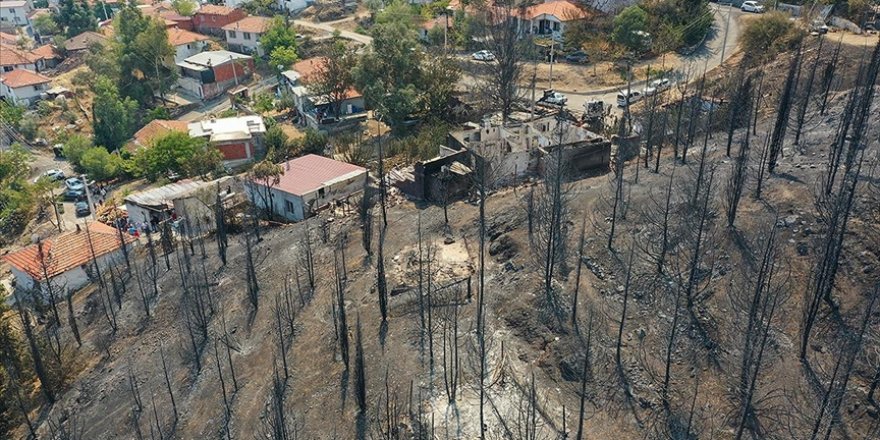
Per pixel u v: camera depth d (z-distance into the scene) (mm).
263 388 35250
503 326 35688
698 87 61219
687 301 33531
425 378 33281
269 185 55969
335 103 84625
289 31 112125
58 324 46219
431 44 100938
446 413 31031
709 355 31031
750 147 47062
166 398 36594
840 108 50406
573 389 31344
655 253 36938
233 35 119750
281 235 50438
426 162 51062
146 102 104188
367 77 76688
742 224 37156
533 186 46625
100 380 39469
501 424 30047
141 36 101688
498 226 44125
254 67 111250
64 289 50781
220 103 103875
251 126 80562
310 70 96500
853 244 33375
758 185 39281
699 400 29328
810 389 28312
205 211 57125
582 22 93625
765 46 77812
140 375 38875
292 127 88250
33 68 120125
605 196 44219
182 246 51562
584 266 37969
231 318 41438
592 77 85188
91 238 55000
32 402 39031
